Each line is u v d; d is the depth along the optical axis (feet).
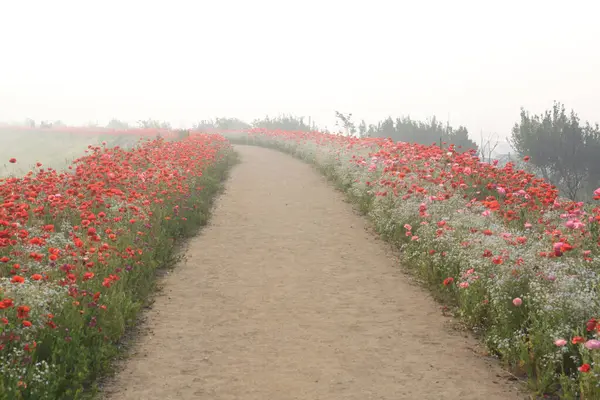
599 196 25.40
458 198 37.29
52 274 22.68
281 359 20.84
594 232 27.09
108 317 22.24
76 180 38.86
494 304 22.15
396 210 39.68
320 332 23.65
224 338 22.97
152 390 18.19
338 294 28.86
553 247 23.16
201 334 23.38
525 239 24.67
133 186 41.27
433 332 23.47
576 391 16.56
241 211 50.16
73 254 24.53
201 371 19.76
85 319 20.81
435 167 46.88
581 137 87.45
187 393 18.01
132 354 21.13
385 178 47.70
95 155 51.44
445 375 19.19
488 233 26.16
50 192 33.45
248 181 68.28
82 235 28.91
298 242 39.65
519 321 21.04
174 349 21.75
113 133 138.51
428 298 28.09
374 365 20.20
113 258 27.55
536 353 18.63
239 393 18.02
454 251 28.25
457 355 20.98
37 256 21.25
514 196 35.88
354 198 53.93
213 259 35.40
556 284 20.30
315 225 44.75
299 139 112.47
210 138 101.71
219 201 54.65
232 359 20.85
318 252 37.09
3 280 19.90
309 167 83.92
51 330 18.86
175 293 28.89
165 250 34.63
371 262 34.76
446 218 31.91
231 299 28.07
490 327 22.66
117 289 25.48
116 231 31.19
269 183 66.59
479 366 19.92
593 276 21.17
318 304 27.35
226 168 79.87
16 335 17.03
